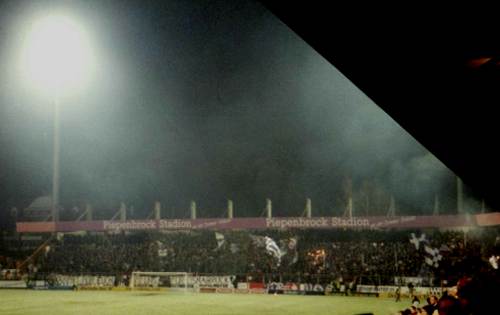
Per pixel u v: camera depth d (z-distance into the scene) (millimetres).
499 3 3051
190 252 39469
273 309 26547
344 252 36344
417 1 3020
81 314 25141
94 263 39906
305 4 2920
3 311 26281
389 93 3744
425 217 34906
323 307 27094
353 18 3059
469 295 4531
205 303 29344
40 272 40219
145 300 30875
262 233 40812
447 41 3381
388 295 32219
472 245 32062
